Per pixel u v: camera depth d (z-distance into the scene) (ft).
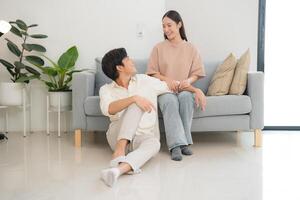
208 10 11.00
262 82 8.55
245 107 8.50
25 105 10.46
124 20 10.98
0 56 10.93
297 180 6.05
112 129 7.47
